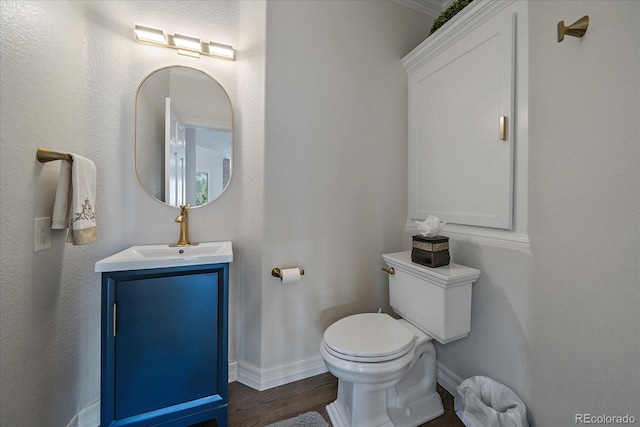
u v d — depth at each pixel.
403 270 1.43
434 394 1.34
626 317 0.76
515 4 1.15
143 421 1.07
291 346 1.54
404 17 1.86
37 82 0.94
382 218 1.79
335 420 1.23
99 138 1.26
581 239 0.88
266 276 1.47
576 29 0.86
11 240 0.84
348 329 1.27
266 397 1.41
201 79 1.52
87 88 1.21
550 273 0.99
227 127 1.56
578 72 0.89
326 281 1.63
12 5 0.83
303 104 1.54
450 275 1.16
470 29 1.35
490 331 1.25
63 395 1.08
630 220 0.75
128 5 1.36
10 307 0.83
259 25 1.48
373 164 1.76
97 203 1.26
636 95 0.73
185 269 1.14
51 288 1.02
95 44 1.25
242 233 1.56
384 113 1.78
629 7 0.74
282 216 1.50
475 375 1.33
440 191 1.56
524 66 1.12
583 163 0.87
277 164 1.48
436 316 1.22
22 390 0.88
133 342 1.07
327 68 1.60
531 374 1.06
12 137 0.83
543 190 1.03
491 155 1.24
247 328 1.53
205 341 1.17
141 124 1.41
